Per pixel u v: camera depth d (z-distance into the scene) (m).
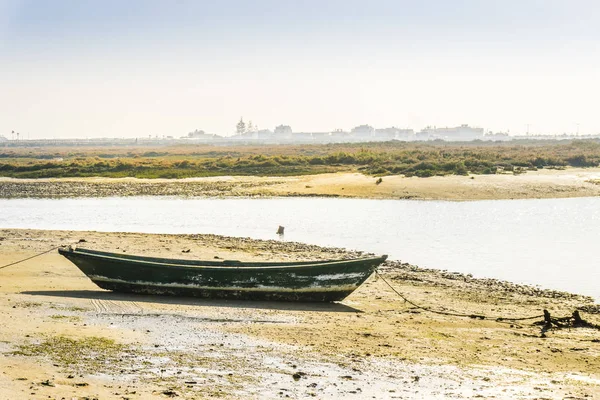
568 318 17.73
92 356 13.26
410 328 16.69
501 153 104.69
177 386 11.73
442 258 28.14
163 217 43.47
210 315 17.45
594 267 26.17
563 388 12.35
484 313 18.66
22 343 13.77
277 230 36.97
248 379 12.35
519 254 29.16
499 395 11.89
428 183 61.00
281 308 18.69
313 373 12.86
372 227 38.06
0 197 58.03
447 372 13.17
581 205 49.78
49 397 10.59
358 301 19.94
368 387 12.14
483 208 47.88
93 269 19.78
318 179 67.75
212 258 26.42
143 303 18.53
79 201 54.72
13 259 24.94
